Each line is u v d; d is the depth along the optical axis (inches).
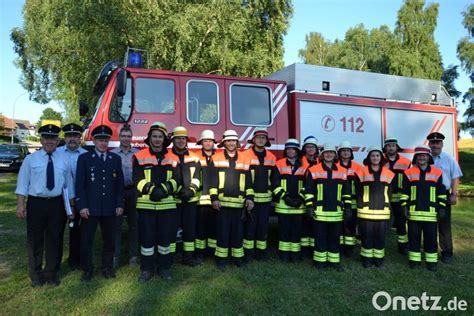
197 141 241.3
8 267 211.8
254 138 228.4
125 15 572.4
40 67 799.7
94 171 188.5
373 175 225.9
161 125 196.1
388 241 288.2
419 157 227.3
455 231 318.7
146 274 193.3
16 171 844.6
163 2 591.5
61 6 609.6
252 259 232.4
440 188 226.7
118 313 159.9
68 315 157.5
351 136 289.1
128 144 212.1
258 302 173.6
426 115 321.7
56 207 184.7
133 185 202.7
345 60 1498.5
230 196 213.2
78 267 210.5
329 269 218.4
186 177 209.2
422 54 1316.4
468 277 213.8
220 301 172.7
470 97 1075.9
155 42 585.9
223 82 251.9
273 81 265.9
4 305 164.6
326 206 219.1
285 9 748.6
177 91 240.7
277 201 231.5
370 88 301.0
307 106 275.7
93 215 187.0
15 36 873.5
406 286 198.5
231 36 641.0
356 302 178.5
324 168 222.5
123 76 217.2
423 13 1325.0
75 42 600.7
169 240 197.2
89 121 281.3
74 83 693.3
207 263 222.4
